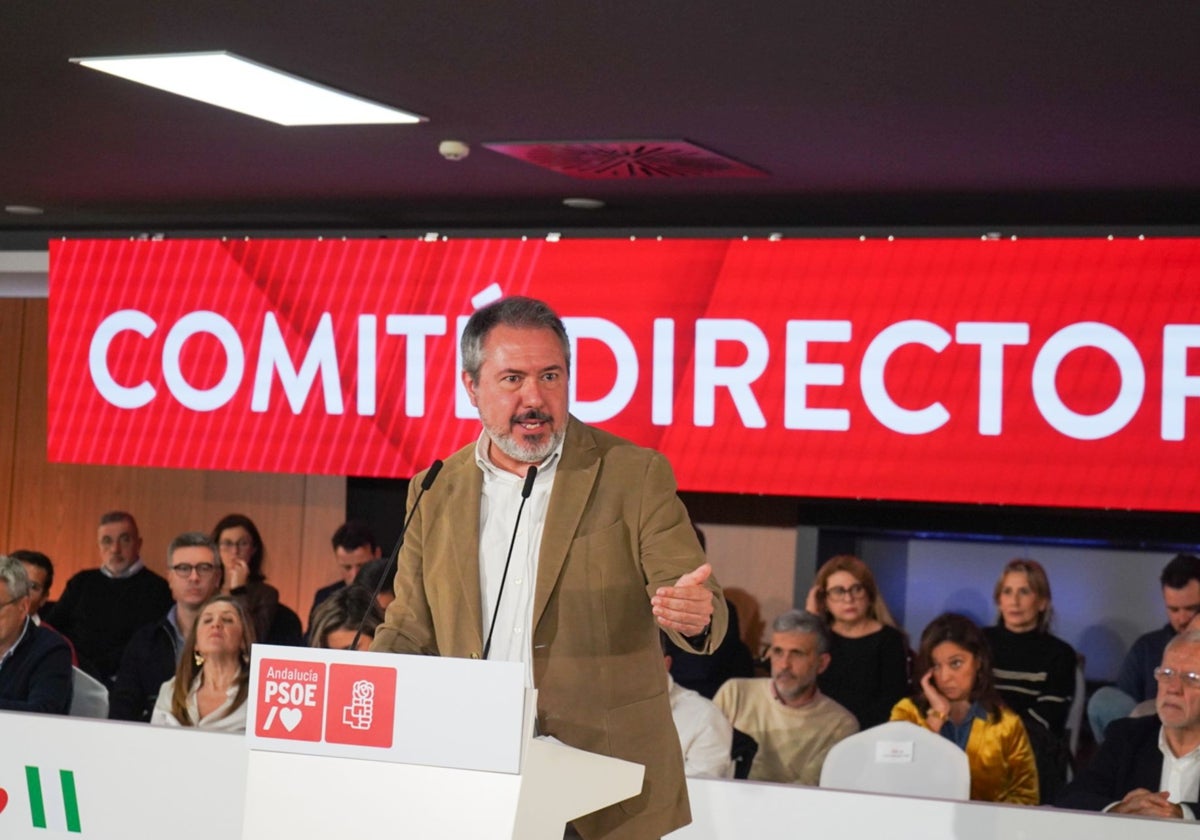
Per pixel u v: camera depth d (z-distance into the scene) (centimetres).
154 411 621
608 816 239
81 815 380
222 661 480
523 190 546
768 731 482
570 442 251
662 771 243
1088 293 512
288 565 716
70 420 633
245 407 609
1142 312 507
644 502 247
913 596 626
